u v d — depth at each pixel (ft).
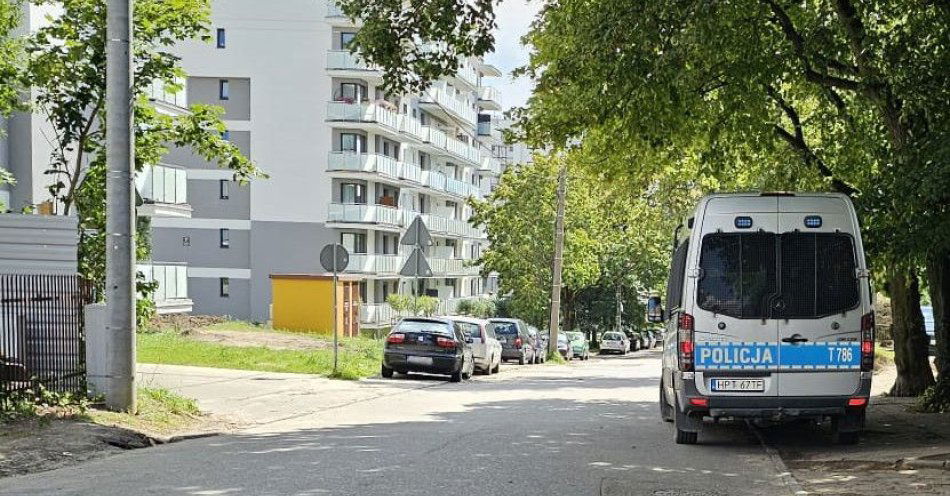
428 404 59.82
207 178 194.49
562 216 144.05
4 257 45.70
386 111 201.67
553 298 146.41
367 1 44.16
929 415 50.03
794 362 37.50
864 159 59.57
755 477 32.01
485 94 296.71
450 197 256.93
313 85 194.59
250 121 195.21
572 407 58.95
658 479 31.09
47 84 48.42
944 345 52.54
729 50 48.29
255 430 44.19
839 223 37.86
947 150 37.45
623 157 62.95
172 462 32.99
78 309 42.75
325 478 29.66
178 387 61.62
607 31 42.27
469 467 32.35
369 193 203.72
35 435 35.76
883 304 134.51
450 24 43.78
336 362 76.54
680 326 38.17
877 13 48.06
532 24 55.67
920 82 42.68
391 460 33.76
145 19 48.19
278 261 194.90
